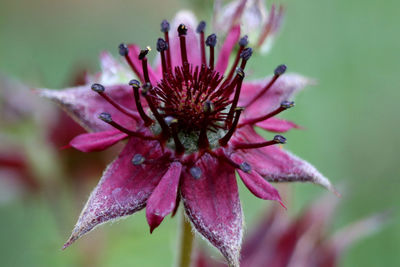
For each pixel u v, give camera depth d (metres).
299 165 0.13
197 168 0.13
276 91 0.13
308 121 0.21
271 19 0.15
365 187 0.21
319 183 0.13
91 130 0.13
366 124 0.21
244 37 0.13
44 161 0.17
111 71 0.14
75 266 0.17
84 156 0.17
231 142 0.13
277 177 0.13
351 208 0.20
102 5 0.31
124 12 0.31
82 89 0.13
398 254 0.19
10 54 0.28
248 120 0.13
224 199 0.13
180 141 0.13
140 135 0.13
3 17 0.29
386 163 0.21
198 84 0.13
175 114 0.13
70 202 0.17
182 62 0.13
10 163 0.17
